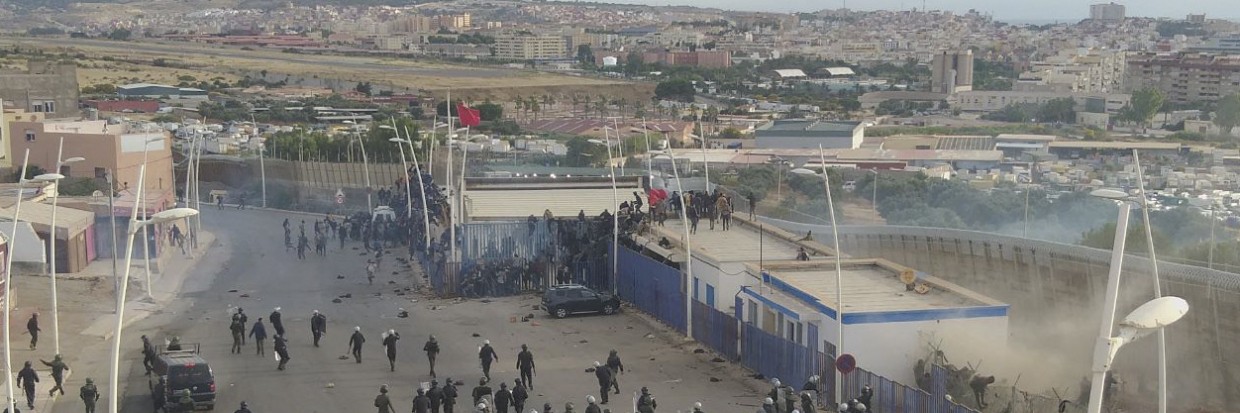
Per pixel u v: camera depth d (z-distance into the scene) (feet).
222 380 173.78
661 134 637.71
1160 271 176.76
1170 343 172.86
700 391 165.89
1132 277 181.78
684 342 197.16
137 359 186.91
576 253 246.68
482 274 240.73
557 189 300.20
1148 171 494.59
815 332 168.55
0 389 164.86
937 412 135.54
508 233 250.16
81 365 182.29
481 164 460.14
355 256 294.66
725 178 423.64
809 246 217.36
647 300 222.07
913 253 232.73
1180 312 82.02
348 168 428.56
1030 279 204.03
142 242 274.57
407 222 307.58
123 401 162.09
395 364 183.93
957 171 504.02
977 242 216.13
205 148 529.45
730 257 208.33
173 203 334.85
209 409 157.48
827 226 261.44
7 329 145.59
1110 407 152.56
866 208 371.97
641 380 172.86
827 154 545.03
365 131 582.35
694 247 218.18
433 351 174.81
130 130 390.83
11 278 240.73
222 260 288.92
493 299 237.45
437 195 319.27
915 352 162.20
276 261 287.48
